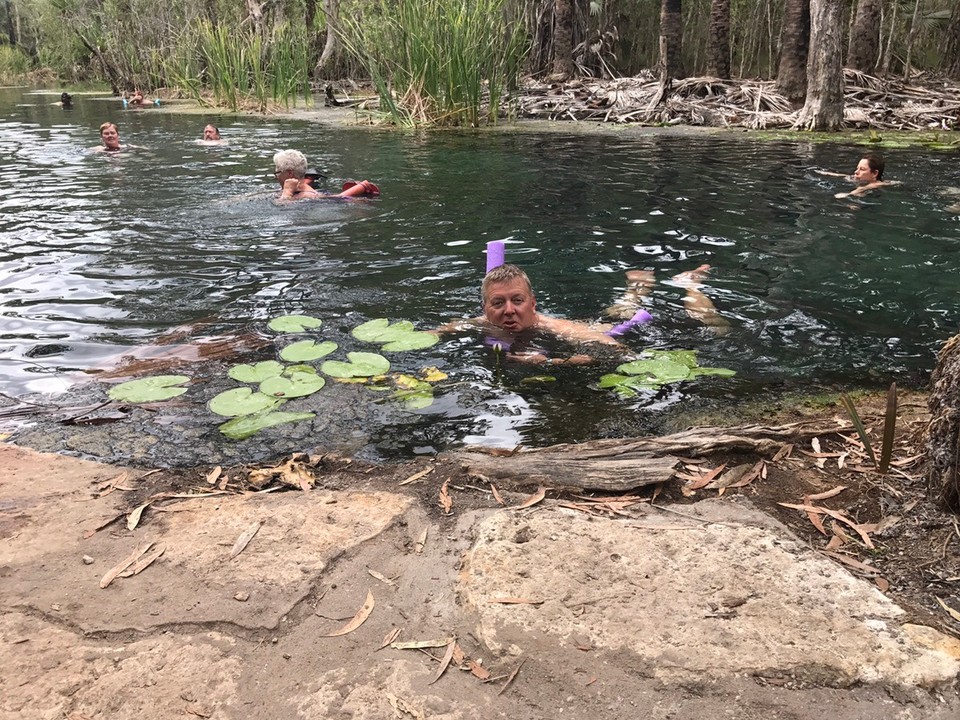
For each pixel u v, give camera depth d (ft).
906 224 17.07
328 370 9.60
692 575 5.26
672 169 24.70
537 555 5.51
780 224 17.17
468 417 8.50
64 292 12.85
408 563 5.55
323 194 20.62
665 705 4.19
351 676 4.43
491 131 37.29
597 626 4.77
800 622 4.80
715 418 8.48
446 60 38.78
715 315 11.75
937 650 4.55
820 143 31.19
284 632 4.83
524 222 17.66
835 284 13.10
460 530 6.01
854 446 7.52
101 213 18.95
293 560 5.57
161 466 7.38
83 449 7.73
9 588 5.27
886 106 39.32
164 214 18.74
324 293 12.78
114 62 76.43
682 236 16.29
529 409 8.71
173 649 4.66
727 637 4.65
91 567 5.52
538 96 47.21
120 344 10.68
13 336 10.92
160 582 5.33
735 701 4.20
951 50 54.39
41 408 8.70
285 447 7.79
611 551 5.56
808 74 35.81
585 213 18.51
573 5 55.72
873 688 4.29
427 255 14.98
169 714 4.17
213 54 56.44
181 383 9.30
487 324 11.37
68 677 4.43
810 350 10.44
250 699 4.27
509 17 53.01
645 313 11.73
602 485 6.66
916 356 10.21
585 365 9.96
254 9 64.08
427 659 4.56
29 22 119.34
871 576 5.38
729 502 6.43
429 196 20.71
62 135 38.42
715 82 43.62
